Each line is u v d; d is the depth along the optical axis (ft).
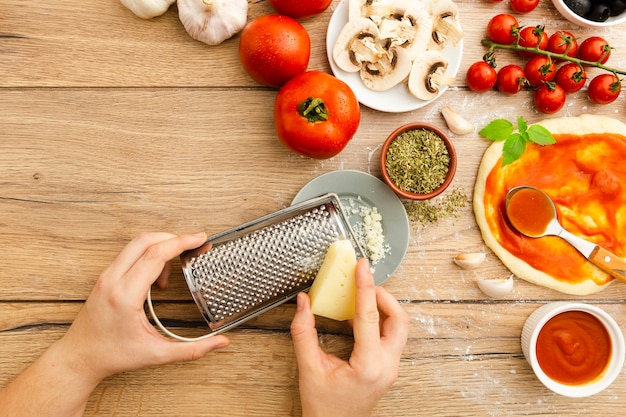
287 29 3.49
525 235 3.90
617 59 4.04
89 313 3.39
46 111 3.84
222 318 3.51
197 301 3.44
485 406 3.97
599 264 3.85
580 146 3.98
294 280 3.56
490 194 3.92
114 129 3.86
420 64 3.78
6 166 3.83
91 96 3.85
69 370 3.43
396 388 3.94
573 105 4.04
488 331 3.97
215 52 3.88
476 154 4.00
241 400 3.88
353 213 3.84
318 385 3.41
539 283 3.90
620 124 3.96
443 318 3.95
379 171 3.95
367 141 3.95
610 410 3.99
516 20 3.90
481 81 3.81
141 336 3.36
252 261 3.50
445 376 3.95
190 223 3.88
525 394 3.97
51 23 3.83
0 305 3.80
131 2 3.68
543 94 3.85
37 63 3.84
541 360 3.85
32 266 3.83
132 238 3.87
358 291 3.31
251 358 3.89
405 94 3.91
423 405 3.94
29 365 3.79
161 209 3.88
